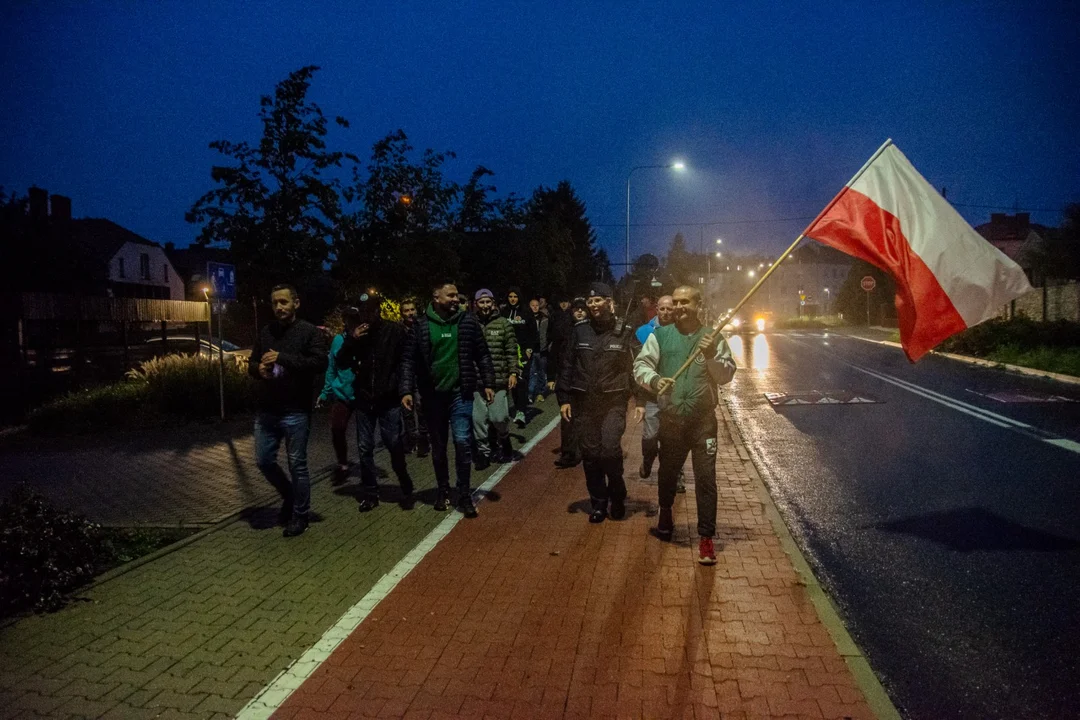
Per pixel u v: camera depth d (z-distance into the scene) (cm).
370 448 738
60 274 2491
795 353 2864
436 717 366
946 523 672
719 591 516
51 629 470
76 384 1606
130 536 655
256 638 455
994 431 1106
